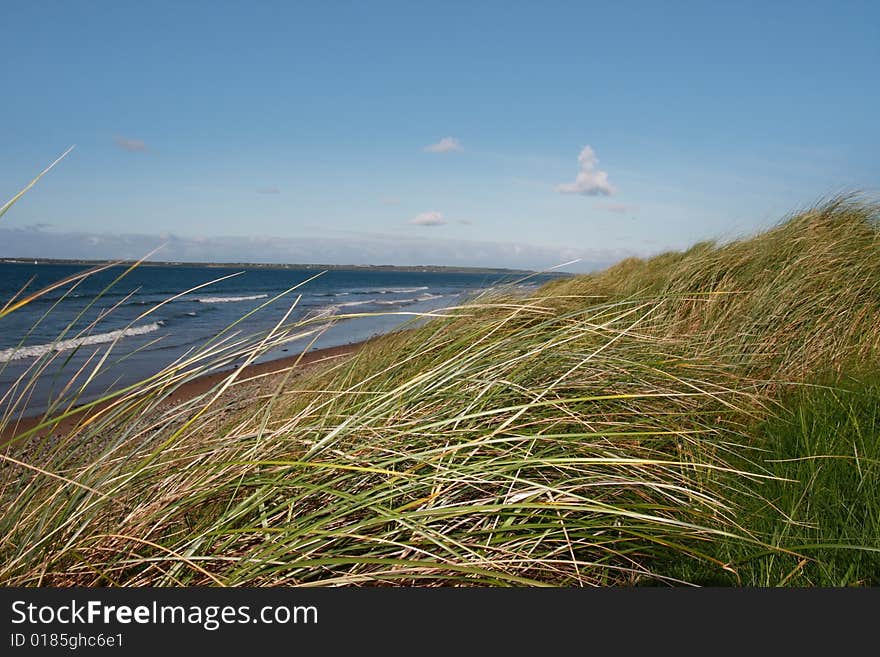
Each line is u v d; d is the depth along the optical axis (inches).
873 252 205.6
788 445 112.7
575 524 78.0
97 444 79.4
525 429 93.2
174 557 63.0
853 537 83.3
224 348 85.0
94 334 746.8
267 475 77.0
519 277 163.8
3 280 2311.8
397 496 75.0
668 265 276.7
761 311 183.2
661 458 103.0
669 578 76.8
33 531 66.0
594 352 108.6
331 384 137.3
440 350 130.1
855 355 161.8
